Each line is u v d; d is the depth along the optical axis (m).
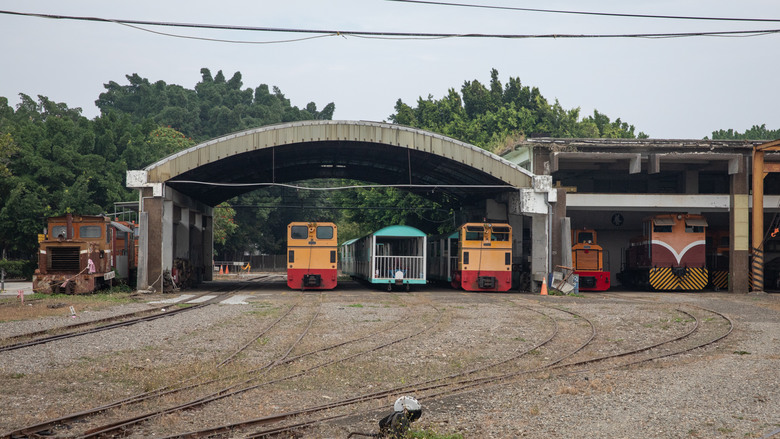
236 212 81.19
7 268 46.28
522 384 11.11
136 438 7.90
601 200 34.94
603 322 19.88
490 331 17.78
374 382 11.48
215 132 101.62
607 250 42.56
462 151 31.92
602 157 33.88
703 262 35.88
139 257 30.41
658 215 36.34
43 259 28.11
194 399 9.87
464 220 44.78
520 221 38.06
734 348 15.30
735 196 34.69
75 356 13.36
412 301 26.83
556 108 73.19
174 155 30.33
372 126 31.27
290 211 88.62
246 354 13.93
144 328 17.55
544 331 17.88
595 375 11.90
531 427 8.53
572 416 9.03
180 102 106.25
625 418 8.89
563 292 31.55
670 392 10.40
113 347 14.53
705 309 23.19
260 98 118.12
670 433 8.19
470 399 10.07
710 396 10.12
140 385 10.92
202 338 16.03
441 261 39.22
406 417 7.94
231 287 38.66
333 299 27.69
